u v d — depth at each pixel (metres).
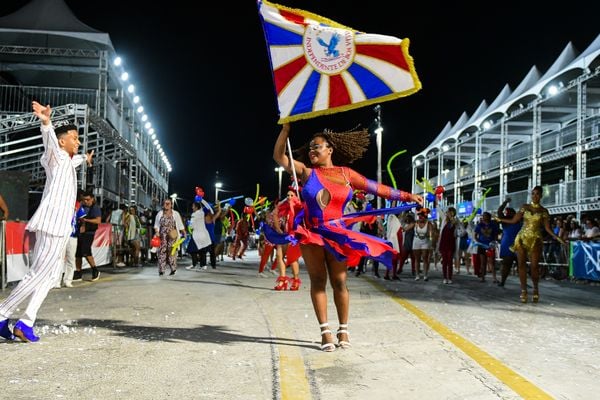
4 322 4.45
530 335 5.15
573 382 3.47
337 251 4.17
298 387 3.27
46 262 4.52
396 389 3.26
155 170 42.72
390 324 5.58
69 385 3.26
